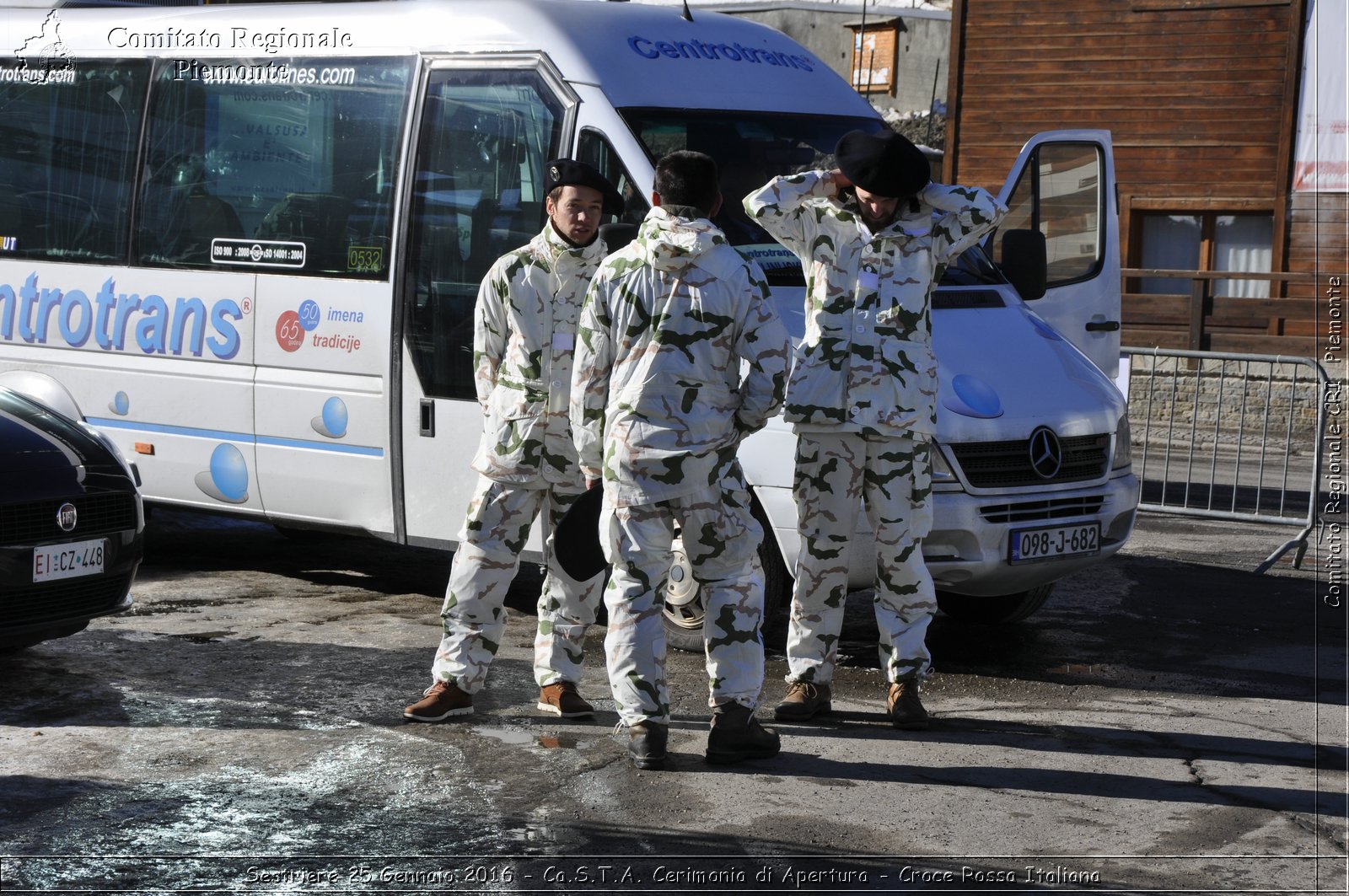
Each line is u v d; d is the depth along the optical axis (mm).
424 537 7133
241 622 6895
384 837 4367
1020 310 6965
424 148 7207
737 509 5008
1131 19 17891
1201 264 18250
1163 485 11375
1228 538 9828
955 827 4566
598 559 5105
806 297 5645
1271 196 17406
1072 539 6293
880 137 5273
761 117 7137
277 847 4273
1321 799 4898
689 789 4824
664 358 4875
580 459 5047
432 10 7355
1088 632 7180
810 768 5066
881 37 22141
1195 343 16969
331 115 7527
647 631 4984
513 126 6969
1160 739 5500
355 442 7309
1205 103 17625
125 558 6055
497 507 5426
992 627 7242
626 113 6738
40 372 8406
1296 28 17000
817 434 5457
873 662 6566
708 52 7305
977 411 6121
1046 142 9219
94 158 8336
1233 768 5195
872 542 6023
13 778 4766
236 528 9297
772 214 5352
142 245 8102
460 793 4738
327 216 7465
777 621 7008
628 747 5188
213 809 4551
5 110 8664
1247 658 6750
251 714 5500
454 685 5473
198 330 7805
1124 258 18281
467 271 6973
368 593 7598
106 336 8148
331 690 5828
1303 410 14578
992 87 18734
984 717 5723
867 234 5410
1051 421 6273
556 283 5324
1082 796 4879
